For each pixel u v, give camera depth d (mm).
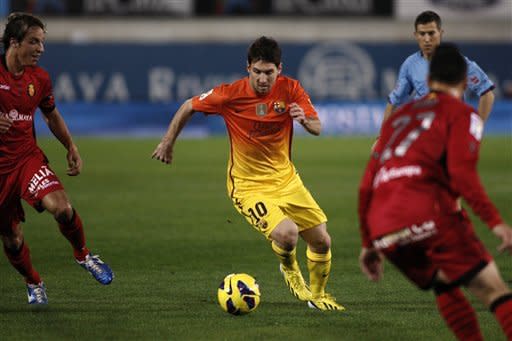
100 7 98875
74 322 23453
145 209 45719
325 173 61375
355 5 99188
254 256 33719
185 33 105312
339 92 95688
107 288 28109
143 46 95000
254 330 22641
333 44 95438
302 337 21938
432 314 24359
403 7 99688
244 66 95500
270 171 25484
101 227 40281
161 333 22312
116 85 95062
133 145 82875
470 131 17391
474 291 17750
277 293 27469
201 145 83750
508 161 68250
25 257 25156
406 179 17812
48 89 25391
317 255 25312
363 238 18734
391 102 29578
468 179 17094
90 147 80562
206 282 29094
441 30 28266
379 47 95625
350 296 26906
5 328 22797
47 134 93188
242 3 99188
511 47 97250
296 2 98875
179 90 95562
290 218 25344
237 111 25156
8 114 24203
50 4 98312
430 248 17766
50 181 24516
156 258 33281
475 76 28250
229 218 42938
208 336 22031
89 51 94625
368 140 88000
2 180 24609
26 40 23891
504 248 16953
